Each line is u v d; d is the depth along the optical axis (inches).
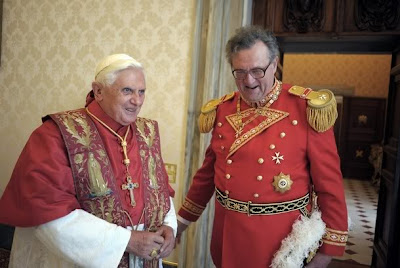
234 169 51.9
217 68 90.2
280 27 95.6
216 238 57.1
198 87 93.7
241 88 50.1
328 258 49.6
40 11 113.0
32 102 116.0
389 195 97.7
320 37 94.4
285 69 333.7
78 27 108.6
